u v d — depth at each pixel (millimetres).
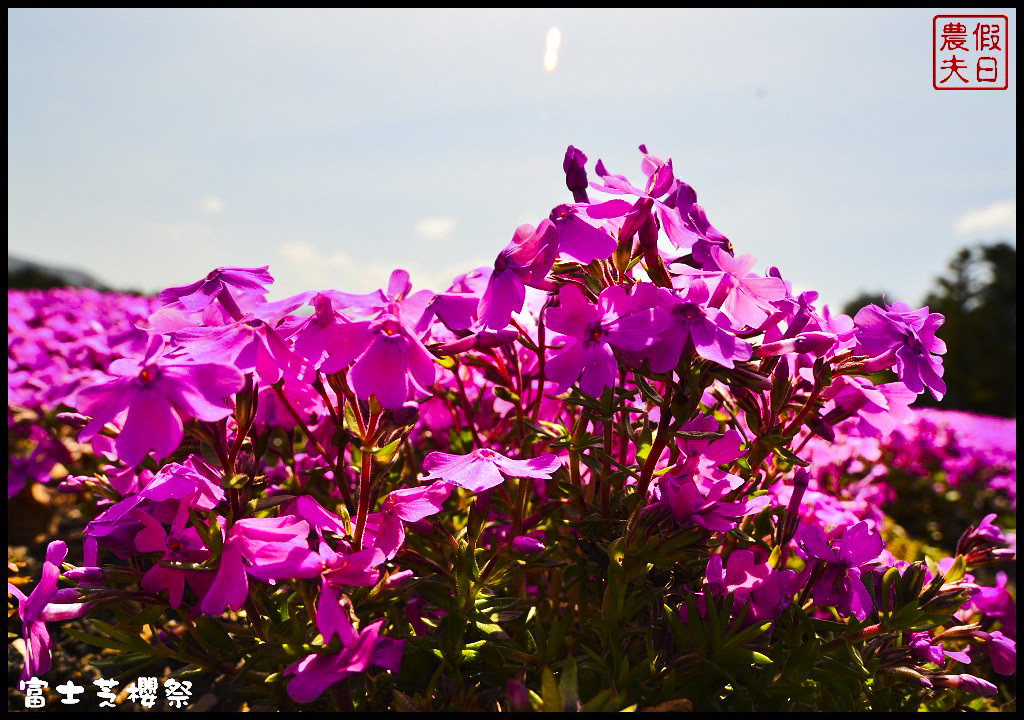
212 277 206
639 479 212
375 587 206
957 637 230
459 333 228
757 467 216
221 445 202
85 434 189
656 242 208
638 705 202
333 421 224
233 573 193
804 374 218
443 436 260
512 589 236
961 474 516
